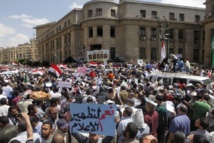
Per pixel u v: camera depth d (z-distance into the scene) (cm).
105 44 4791
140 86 1001
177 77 1394
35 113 633
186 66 1970
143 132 543
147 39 4962
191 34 5378
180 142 428
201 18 5503
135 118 550
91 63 2900
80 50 5469
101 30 4872
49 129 494
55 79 1537
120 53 4919
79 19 5600
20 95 970
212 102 820
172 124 580
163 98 832
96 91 1052
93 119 478
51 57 7731
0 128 529
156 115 648
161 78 1477
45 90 998
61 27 6575
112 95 888
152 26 4988
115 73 2186
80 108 482
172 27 5206
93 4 4903
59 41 6850
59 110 721
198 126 514
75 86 1261
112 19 4850
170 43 5175
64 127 491
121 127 546
